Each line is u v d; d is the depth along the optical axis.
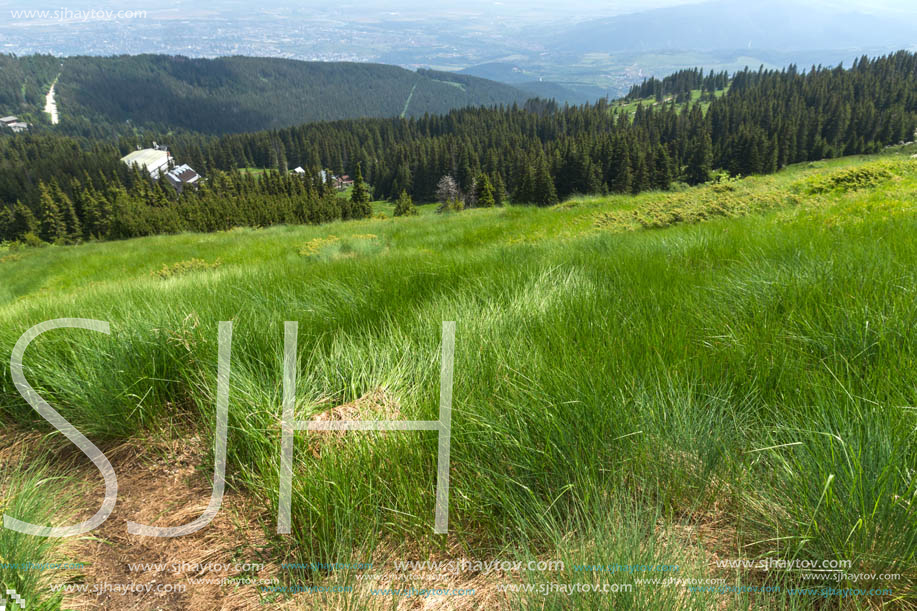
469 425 1.77
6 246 80.31
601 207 16.50
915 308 2.27
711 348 2.26
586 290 3.33
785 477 1.44
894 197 7.64
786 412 1.74
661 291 3.22
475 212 24.00
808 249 4.02
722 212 9.89
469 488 1.58
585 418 1.69
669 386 1.80
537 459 1.62
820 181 11.26
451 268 4.85
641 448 1.58
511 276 4.04
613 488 1.51
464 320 2.77
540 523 1.45
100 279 12.99
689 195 14.54
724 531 1.42
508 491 1.56
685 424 1.66
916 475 1.27
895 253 3.51
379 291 3.92
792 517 1.36
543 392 1.84
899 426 1.49
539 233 11.41
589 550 1.28
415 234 14.20
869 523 1.21
